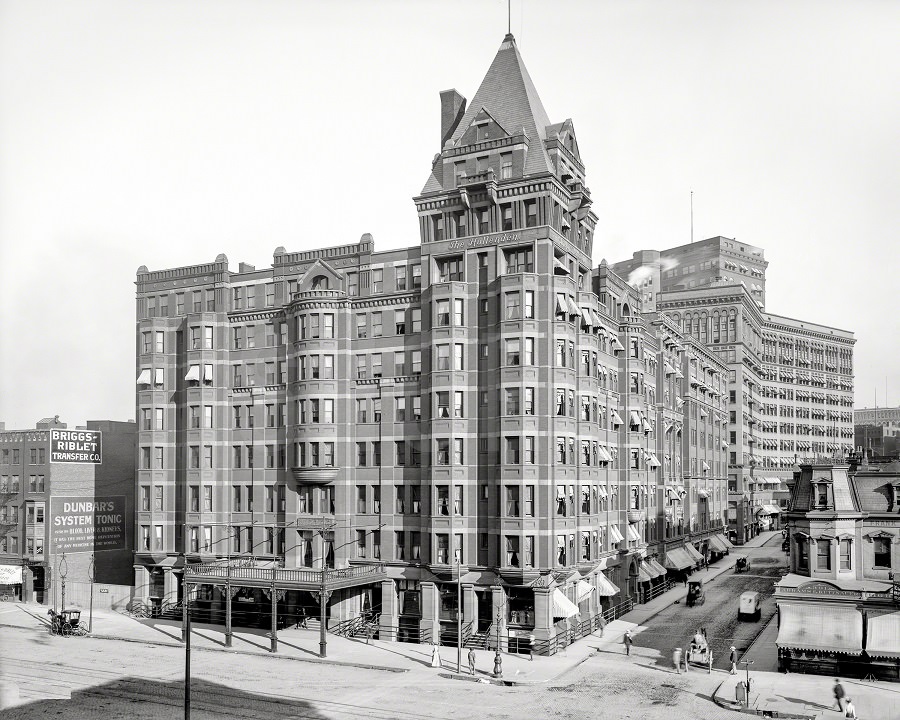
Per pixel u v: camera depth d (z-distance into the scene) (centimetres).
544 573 5931
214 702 4609
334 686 4959
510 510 6050
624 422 8000
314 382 6888
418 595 6456
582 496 6525
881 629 5097
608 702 4584
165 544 7581
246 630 6762
